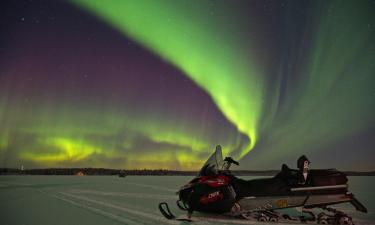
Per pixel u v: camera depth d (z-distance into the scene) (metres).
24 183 11.27
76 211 5.23
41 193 7.86
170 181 13.61
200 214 4.89
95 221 4.42
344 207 5.70
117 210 5.38
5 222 4.34
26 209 5.42
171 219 4.55
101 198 6.98
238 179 4.61
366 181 13.15
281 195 4.41
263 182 4.53
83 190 8.70
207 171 4.67
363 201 6.39
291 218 4.46
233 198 4.42
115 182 12.48
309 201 4.39
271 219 4.41
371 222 4.34
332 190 4.40
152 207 5.73
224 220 4.45
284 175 4.54
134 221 4.45
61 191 8.38
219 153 4.94
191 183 4.62
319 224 4.21
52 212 5.13
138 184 11.29
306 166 4.43
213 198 4.43
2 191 8.30
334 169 4.66
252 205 4.44
